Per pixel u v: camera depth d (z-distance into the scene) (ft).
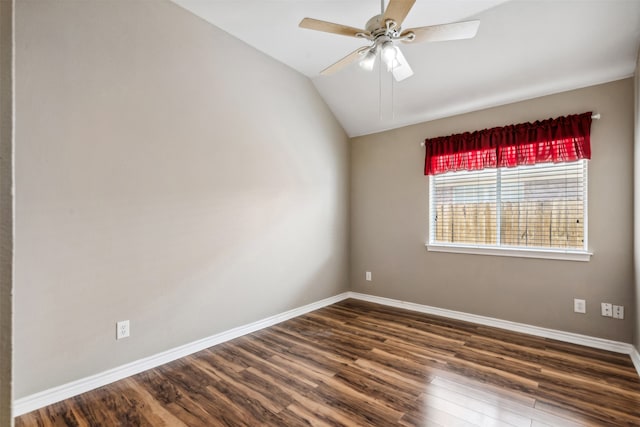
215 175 9.30
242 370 7.79
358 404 6.40
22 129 6.13
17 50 6.09
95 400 6.57
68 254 6.67
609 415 6.00
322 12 8.55
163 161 8.16
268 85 10.86
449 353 8.65
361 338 9.75
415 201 12.52
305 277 12.28
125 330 7.48
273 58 11.03
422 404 6.39
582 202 9.34
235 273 9.81
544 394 6.68
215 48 9.31
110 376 7.23
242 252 10.02
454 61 9.86
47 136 6.40
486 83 10.12
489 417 5.98
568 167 9.56
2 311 1.02
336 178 13.78
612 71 8.63
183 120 8.57
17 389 6.09
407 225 12.73
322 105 13.15
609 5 7.47
